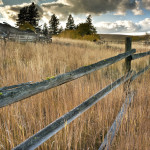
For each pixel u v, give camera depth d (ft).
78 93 7.50
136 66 17.38
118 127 6.15
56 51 19.25
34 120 6.06
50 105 7.06
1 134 5.64
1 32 21.68
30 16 126.41
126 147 5.09
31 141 3.29
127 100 7.90
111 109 7.16
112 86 6.70
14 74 9.14
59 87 8.27
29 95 3.21
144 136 5.50
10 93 2.81
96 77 11.46
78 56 18.85
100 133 6.73
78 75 4.69
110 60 6.48
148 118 6.68
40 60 12.58
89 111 7.14
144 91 8.84
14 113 6.38
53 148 5.51
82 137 6.33
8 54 14.66
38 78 8.82
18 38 23.93
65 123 4.06
